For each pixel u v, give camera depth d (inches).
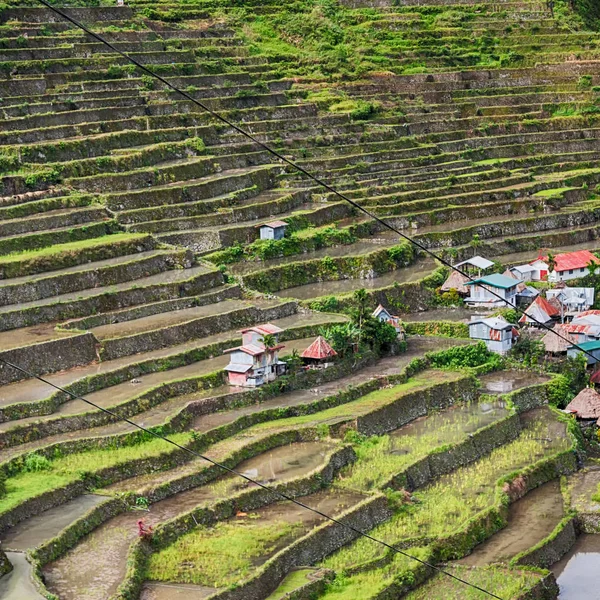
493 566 2207.2
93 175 3668.8
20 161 3617.1
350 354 2942.9
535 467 2596.0
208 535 2146.9
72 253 3223.4
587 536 2434.8
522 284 3469.5
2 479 2242.9
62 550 2046.0
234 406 2669.8
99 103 4033.0
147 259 3270.2
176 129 4060.0
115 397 2610.7
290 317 3184.1
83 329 2923.2
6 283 3036.4
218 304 3181.6
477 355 3078.2
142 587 1966.0
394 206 3895.2
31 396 2554.1
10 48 4116.6
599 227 3966.5
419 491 2452.0
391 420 2699.3
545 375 3043.8
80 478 2263.8
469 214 3969.0
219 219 3651.6
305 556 2113.7
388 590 2049.7
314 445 2544.3
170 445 2429.9
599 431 2819.9
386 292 3348.9
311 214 3774.6
